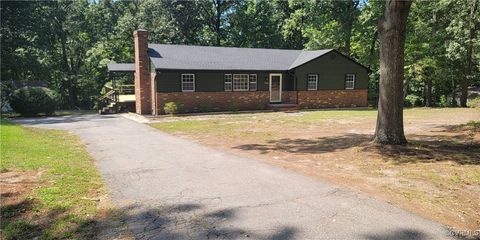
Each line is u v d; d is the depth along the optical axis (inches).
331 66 997.2
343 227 153.7
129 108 1035.9
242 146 379.6
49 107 973.8
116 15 1701.5
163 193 205.9
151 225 157.9
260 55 1016.9
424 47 963.3
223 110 888.3
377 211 172.1
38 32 1300.4
